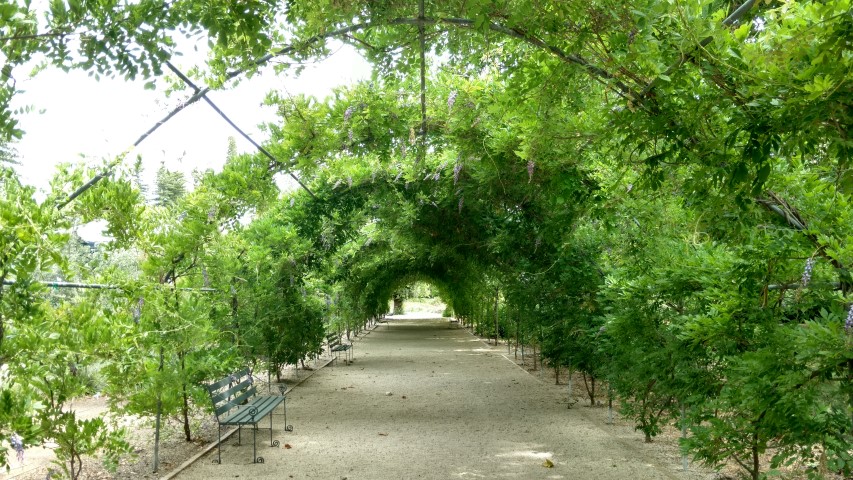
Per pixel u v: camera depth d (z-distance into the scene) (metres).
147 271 5.88
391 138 6.69
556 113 4.16
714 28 2.59
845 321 2.88
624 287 5.58
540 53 3.54
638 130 3.29
